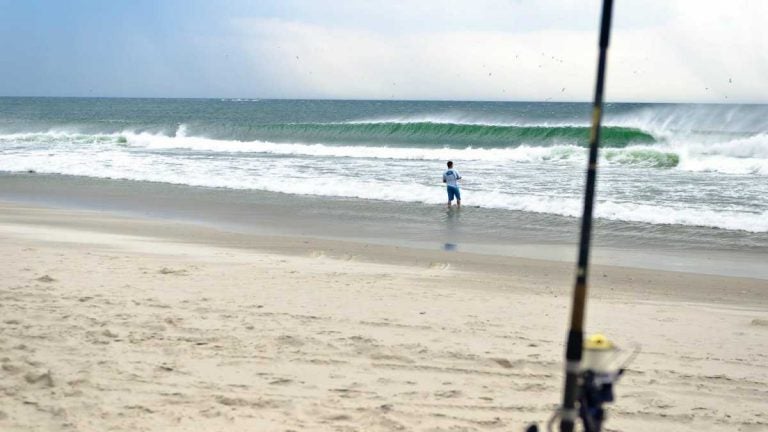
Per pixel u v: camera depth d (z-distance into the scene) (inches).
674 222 1392.7
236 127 3663.9
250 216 1462.8
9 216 1413.6
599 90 258.8
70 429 391.9
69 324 589.3
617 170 2091.5
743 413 467.5
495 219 1443.2
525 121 3558.1
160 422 406.3
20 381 458.0
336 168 2176.4
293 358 532.7
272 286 784.9
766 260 1103.0
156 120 6072.8
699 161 2126.0
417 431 410.9
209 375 489.4
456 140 3282.5
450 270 965.2
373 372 512.1
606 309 760.3
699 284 925.8
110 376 476.1
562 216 1472.7
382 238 1243.8
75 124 4200.3
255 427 404.5
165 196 1729.8
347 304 712.4
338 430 405.7
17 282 744.3
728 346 623.8
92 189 1844.2
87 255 943.0
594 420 273.1
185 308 661.9
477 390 485.4
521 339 607.2
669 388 509.7
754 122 2785.4
